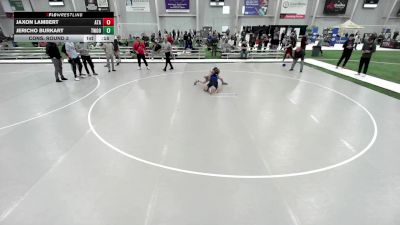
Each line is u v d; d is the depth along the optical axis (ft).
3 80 39.55
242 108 27.66
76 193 14.26
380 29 110.11
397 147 19.66
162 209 13.08
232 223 12.25
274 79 40.73
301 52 44.37
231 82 38.70
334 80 40.04
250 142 20.21
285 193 14.38
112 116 25.29
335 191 14.62
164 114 25.84
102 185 14.93
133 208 13.15
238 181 15.35
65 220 12.41
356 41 91.91
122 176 15.78
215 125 23.29
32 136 21.08
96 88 35.06
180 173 16.10
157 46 58.39
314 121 24.38
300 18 107.45
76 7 99.86
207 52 73.00
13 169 16.55
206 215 12.72
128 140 20.42
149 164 17.06
